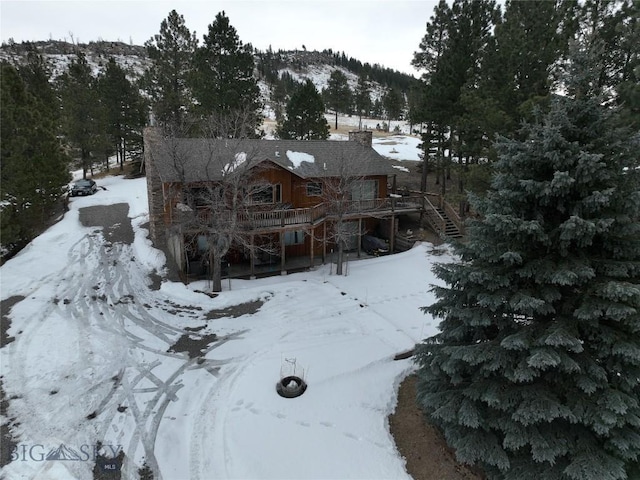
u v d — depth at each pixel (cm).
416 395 1055
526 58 1730
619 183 736
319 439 996
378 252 2464
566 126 762
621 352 695
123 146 4406
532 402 755
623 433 742
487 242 834
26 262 2052
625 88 1155
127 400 1144
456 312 876
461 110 2469
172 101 3086
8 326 1498
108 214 2938
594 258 785
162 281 1948
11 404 1109
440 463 922
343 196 2123
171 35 3288
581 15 1686
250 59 3153
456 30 2536
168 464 937
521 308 771
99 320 1578
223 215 1847
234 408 1110
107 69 4075
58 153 2672
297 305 1742
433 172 3741
